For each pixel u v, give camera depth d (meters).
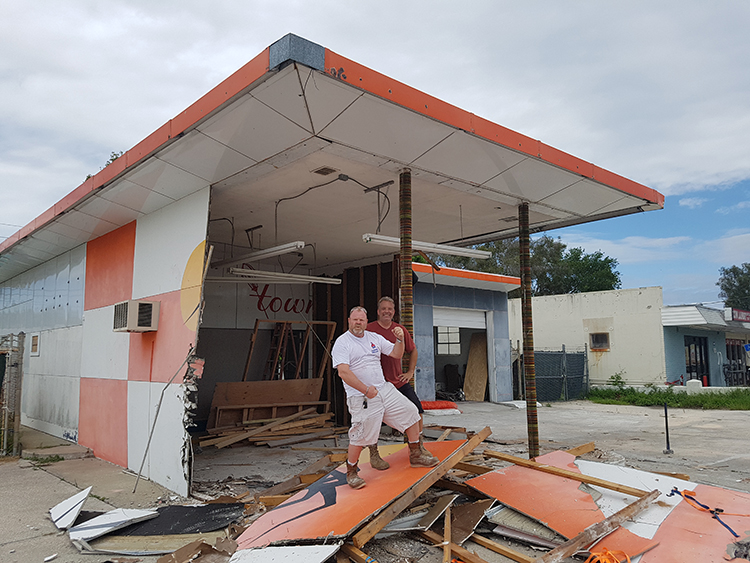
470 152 5.77
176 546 4.24
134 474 6.99
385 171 6.24
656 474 5.12
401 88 4.66
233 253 11.06
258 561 3.54
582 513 4.11
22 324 13.09
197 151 5.61
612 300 20.02
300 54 3.94
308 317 12.62
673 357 19.30
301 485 5.46
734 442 9.02
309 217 8.54
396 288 10.88
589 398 18.77
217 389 9.72
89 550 4.20
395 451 5.36
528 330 7.27
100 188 6.86
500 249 36.78
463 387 17.08
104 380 8.34
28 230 9.50
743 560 3.45
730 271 58.59
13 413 8.64
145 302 6.89
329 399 11.52
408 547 4.03
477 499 4.79
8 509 5.45
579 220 8.77
